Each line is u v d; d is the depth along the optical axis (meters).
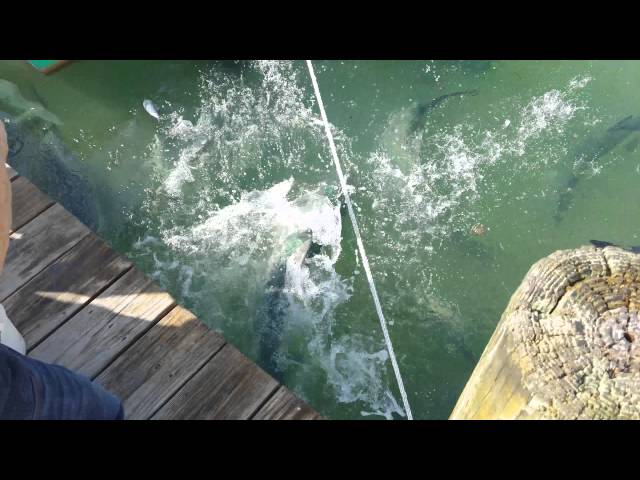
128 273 2.77
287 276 4.71
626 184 4.94
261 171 5.21
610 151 5.08
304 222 4.92
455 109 5.38
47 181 5.02
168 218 4.99
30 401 1.08
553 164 5.08
